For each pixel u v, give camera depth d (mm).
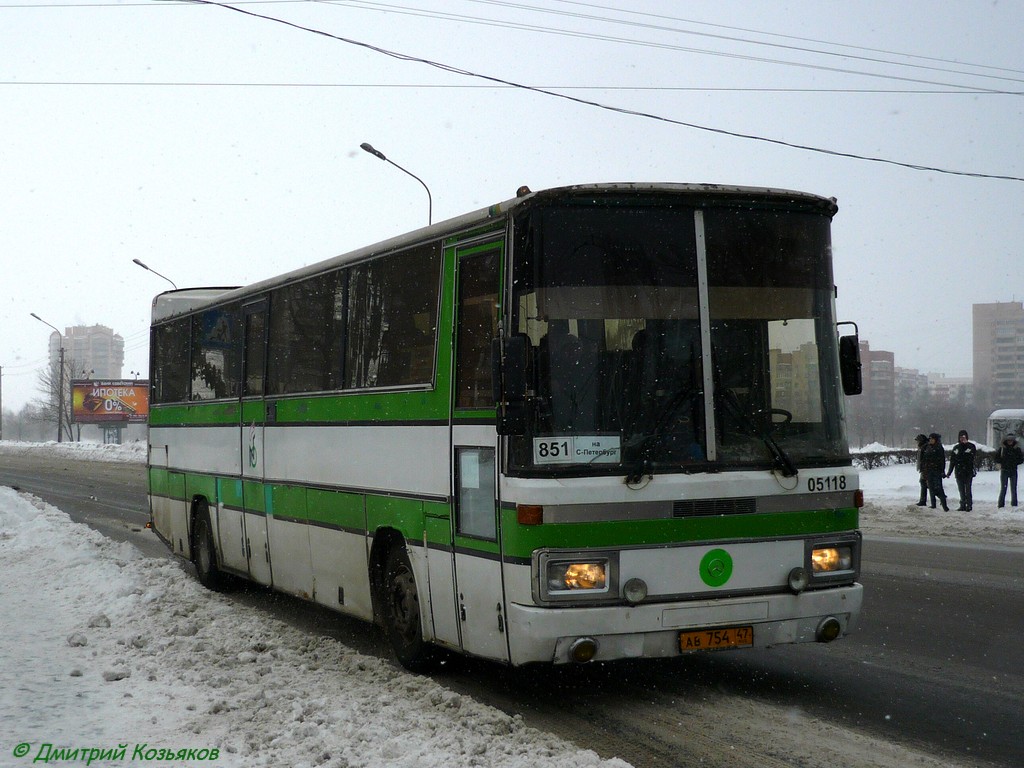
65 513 23766
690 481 6863
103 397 84312
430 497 8039
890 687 7742
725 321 7129
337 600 9836
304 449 10492
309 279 10570
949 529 19750
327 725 6719
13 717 6961
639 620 6711
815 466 7219
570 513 6668
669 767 6012
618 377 6898
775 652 9055
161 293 16109
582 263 6977
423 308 8320
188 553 14195
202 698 7535
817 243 7469
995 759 6016
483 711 6906
